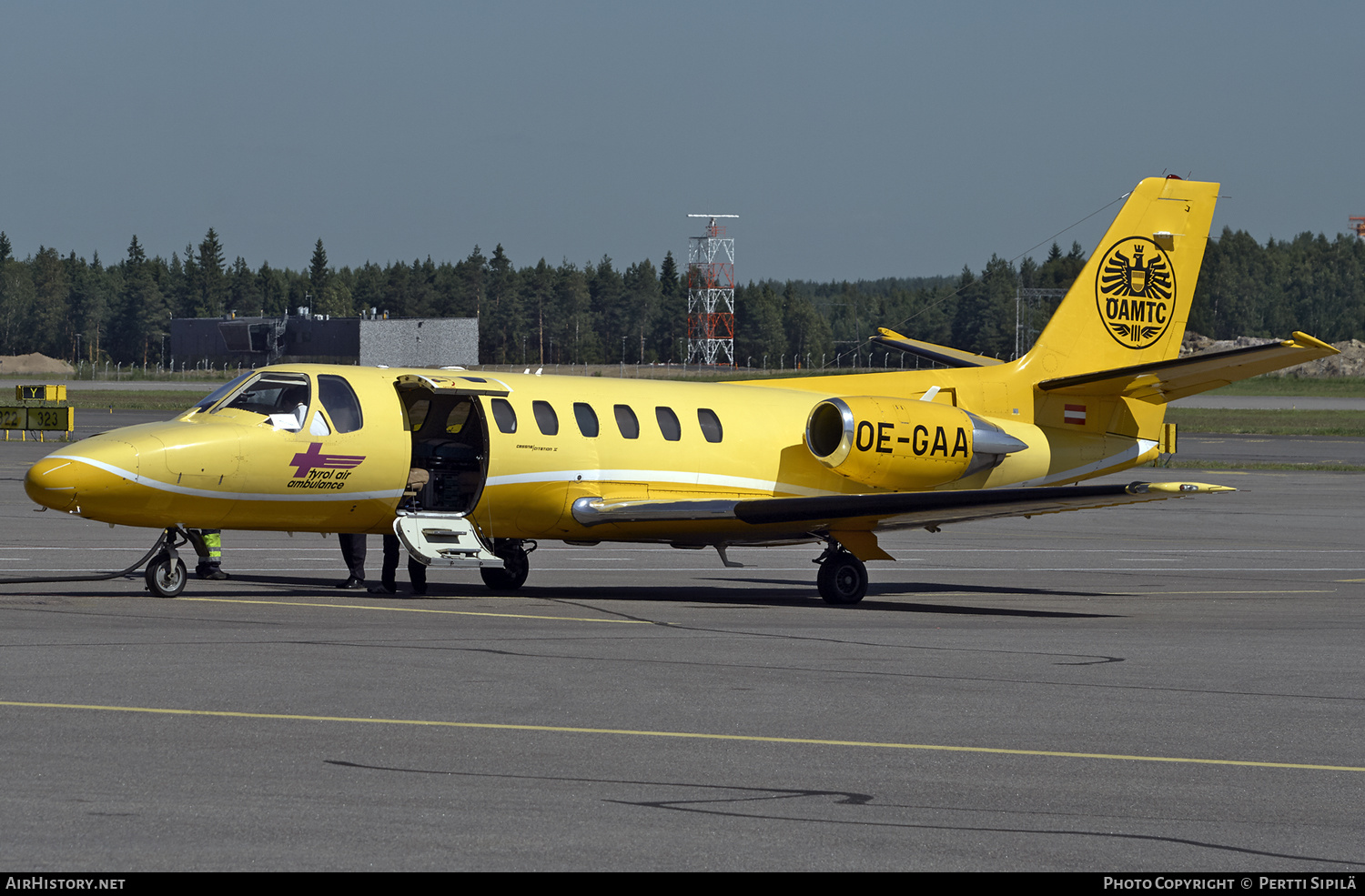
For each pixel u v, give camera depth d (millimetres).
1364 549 72750
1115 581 57938
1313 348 48000
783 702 27672
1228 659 34906
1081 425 57500
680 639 36156
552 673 30234
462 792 20312
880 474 51781
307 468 43594
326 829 18391
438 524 45781
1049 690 29812
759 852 17844
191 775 20953
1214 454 152625
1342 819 20047
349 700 26672
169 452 41375
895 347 59781
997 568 63438
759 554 67375
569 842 18062
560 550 66312
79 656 30844
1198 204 59781
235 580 49531
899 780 21703
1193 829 19375
